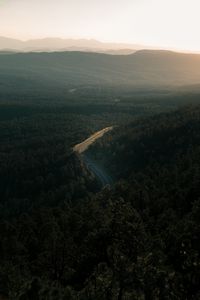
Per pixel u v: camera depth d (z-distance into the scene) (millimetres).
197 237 60156
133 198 111500
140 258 45406
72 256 72500
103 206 118500
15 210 171000
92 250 62500
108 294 41000
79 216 106500
